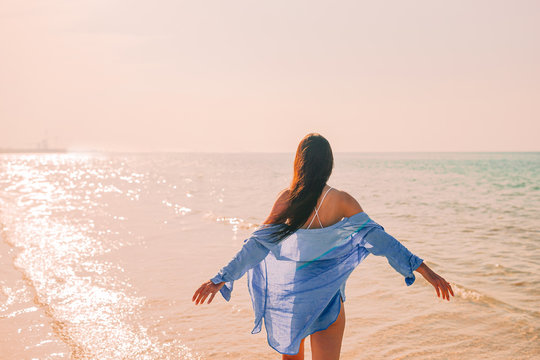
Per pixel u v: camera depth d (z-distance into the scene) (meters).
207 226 10.44
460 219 11.92
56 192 22.27
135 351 3.69
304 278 2.39
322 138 2.41
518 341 3.83
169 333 4.07
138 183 30.81
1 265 6.51
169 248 7.82
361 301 5.00
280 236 2.35
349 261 2.41
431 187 25.05
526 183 27.86
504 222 11.27
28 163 96.44
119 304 4.84
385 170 52.03
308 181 2.36
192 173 49.19
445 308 4.71
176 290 5.36
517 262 6.74
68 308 4.69
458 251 7.64
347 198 2.40
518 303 4.83
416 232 9.78
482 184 27.45
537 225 10.66
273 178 37.56
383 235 2.29
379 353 3.66
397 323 4.31
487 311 4.59
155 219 11.70
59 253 7.36
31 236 8.99
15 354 3.59
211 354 3.64
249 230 9.85
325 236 2.34
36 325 4.21
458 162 84.81
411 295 5.17
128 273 6.11
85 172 52.44
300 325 2.40
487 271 6.23
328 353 2.41
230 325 4.28
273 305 2.48
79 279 5.78
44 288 5.37
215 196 19.80
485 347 3.73
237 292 5.39
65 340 3.88
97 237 8.91
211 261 6.83
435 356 3.58
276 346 2.48
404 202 16.73
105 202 16.78
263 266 2.50
